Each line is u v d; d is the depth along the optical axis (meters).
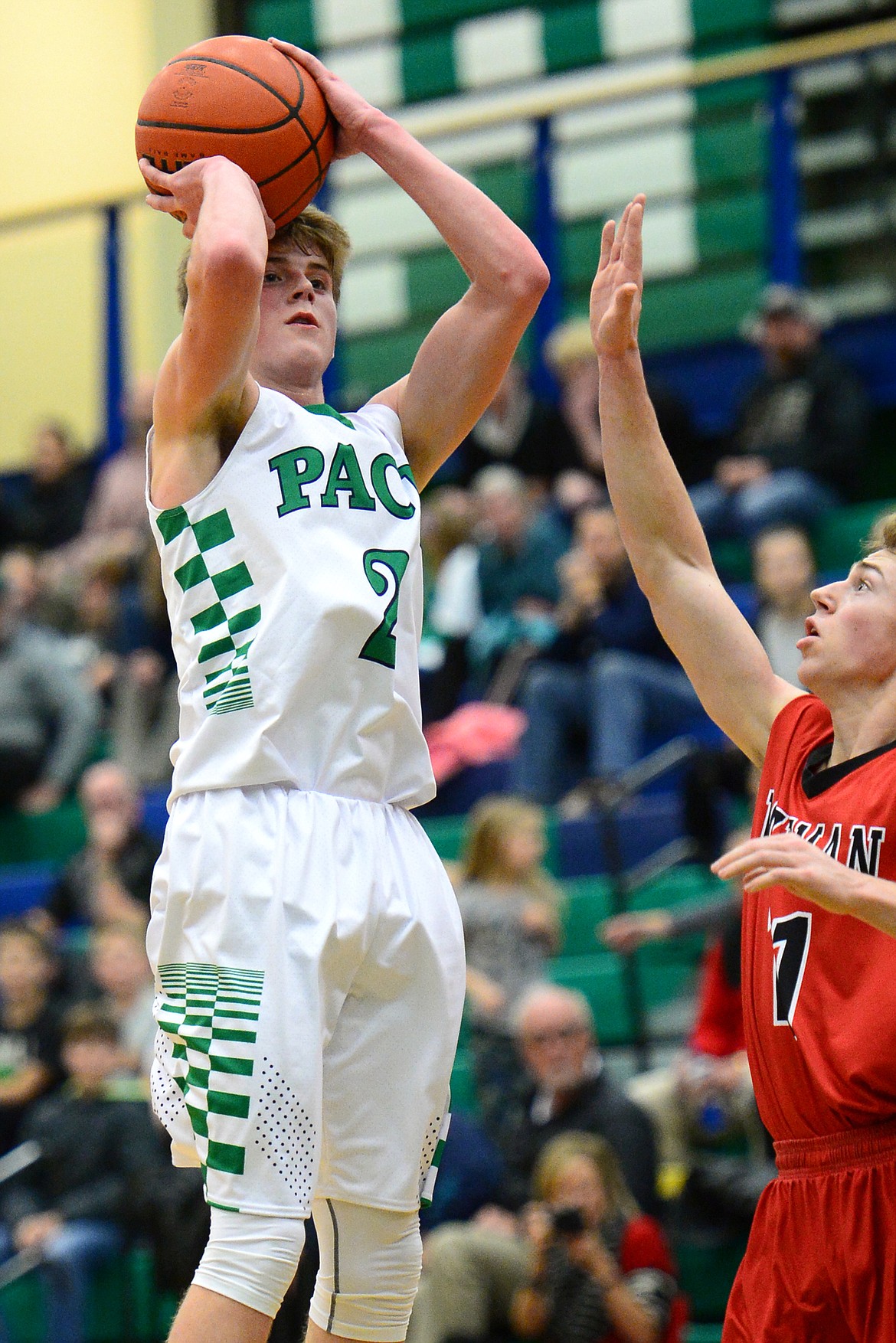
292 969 3.45
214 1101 3.45
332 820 3.58
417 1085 3.65
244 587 3.64
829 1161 3.63
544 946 8.85
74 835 12.68
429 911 3.71
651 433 4.34
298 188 3.89
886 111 14.15
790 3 15.84
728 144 15.09
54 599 14.28
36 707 13.18
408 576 3.81
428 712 12.09
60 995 9.88
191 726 3.69
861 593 3.95
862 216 14.20
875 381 13.72
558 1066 7.61
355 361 16.34
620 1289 6.77
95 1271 8.41
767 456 12.17
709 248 15.10
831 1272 3.58
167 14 18.30
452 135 14.81
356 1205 3.63
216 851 3.55
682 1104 8.07
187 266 3.93
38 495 15.51
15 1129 9.45
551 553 12.16
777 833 3.95
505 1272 7.12
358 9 17.52
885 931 3.32
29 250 18.28
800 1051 3.68
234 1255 3.39
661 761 10.11
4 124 18.89
